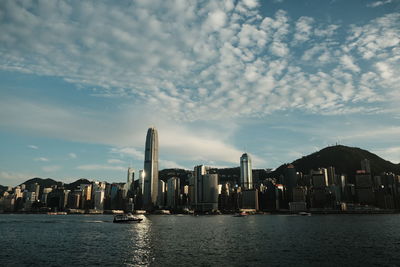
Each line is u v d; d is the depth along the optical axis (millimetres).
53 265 75625
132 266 73188
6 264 77312
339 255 85938
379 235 140375
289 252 91062
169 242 117875
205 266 72438
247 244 110062
